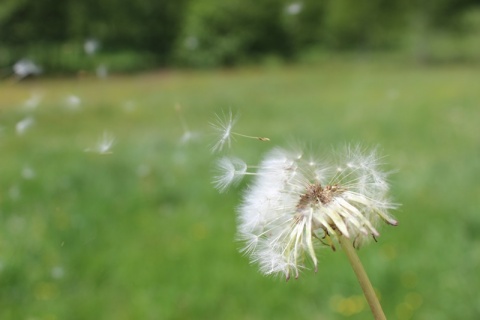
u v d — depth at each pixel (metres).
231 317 3.46
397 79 16.78
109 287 3.82
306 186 0.96
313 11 25.06
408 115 9.73
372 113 10.19
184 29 22.06
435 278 3.58
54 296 3.67
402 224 4.36
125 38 20.30
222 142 1.00
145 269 3.98
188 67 22.19
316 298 3.53
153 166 6.25
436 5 24.20
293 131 8.59
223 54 22.62
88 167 6.30
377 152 1.03
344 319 3.36
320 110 11.12
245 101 12.77
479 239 4.16
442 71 19.39
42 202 5.10
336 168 0.99
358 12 26.05
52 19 16.08
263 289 3.62
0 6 14.55
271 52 24.16
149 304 3.59
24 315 3.50
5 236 4.02
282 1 23.80
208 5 22.48
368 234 0.91
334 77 18.47
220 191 1.01
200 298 3.61
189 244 4.30
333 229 0.90
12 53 13.12
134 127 8.99
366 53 26.08
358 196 0.93
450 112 9.86
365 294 0.85
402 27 25.92
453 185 5.34
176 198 5.30
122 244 4.37
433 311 3.33
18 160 6.80
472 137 7.66
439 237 4.12
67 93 9.16
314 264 0.87
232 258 4.02
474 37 25.11
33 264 3.87
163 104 11.73
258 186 1.01
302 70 21.69
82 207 5.05
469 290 3.41
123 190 5.55
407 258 3.79
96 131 8.55
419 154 6.82
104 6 19.14
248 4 23.11
